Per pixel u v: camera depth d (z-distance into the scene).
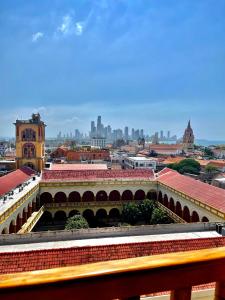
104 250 25.97
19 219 51.53
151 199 73.75
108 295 2.97
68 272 2.91
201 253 3.41
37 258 24.47
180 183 64.69
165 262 3.16
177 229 39.06
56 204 68.31
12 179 66.62
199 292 4.88
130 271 3.02
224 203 46.69
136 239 35.91
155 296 5.62
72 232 35.31
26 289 2.74
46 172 72.88
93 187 71.00
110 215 73.12
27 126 86.12
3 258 24.05
